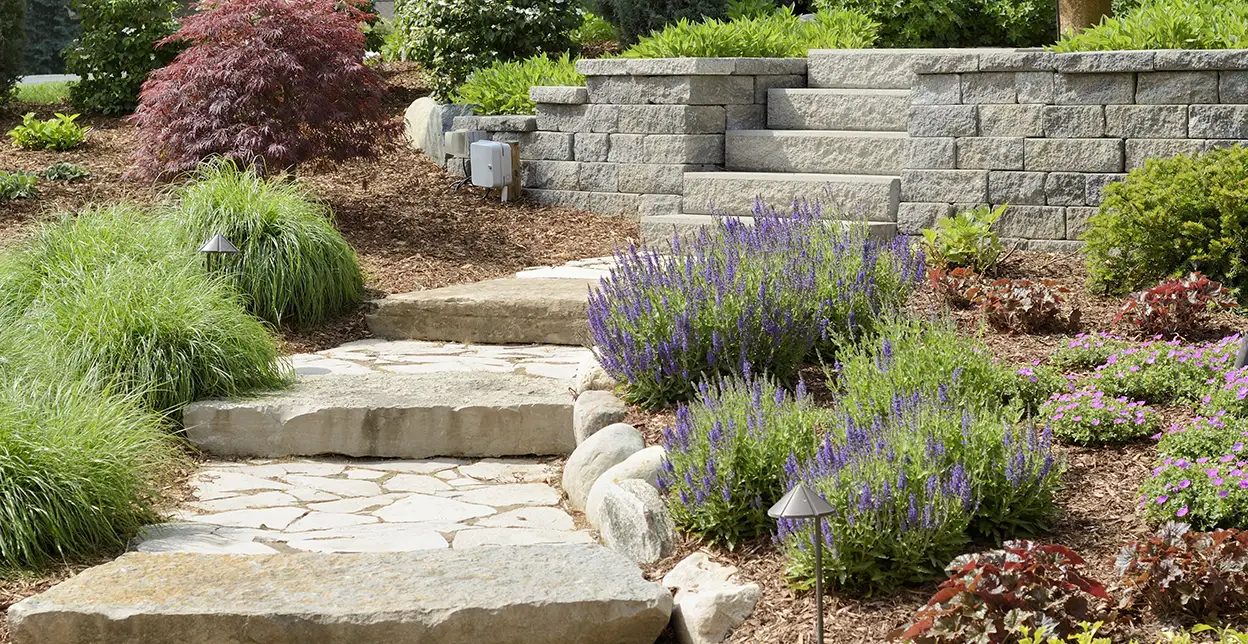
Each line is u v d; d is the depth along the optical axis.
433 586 3.96
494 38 12.34
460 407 5.95
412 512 5.12
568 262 8.95
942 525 3.89
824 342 5.70
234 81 8.92
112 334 5.97
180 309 6.19
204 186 7.82
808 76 10.30
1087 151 7.77
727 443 4.38
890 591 3.86
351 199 10.27
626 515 4.53
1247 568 3.44
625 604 3.84
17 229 9.12
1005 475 4.17
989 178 8.10
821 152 9.33
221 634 3.74
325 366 6.94
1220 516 3.89
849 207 8.63
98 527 4.55
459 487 5.50
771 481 4.37
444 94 12.27
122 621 3.73
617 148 10.09
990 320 6.35
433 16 12.41
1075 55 7.70
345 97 9.42
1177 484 4.02
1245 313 6.22
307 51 9.12
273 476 5.62
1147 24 8.15
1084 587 3.39
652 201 9.90
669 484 4.63
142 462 5.02
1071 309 6.53
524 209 10.30
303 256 7.64
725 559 4.24
